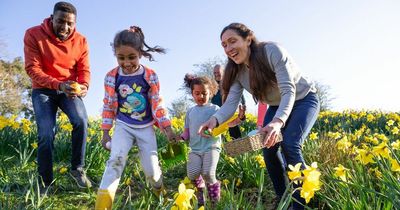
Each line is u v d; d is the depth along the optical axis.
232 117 3.72
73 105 4.09
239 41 3.07
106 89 3.47
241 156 4.52
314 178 1.97
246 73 3.41
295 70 3.12
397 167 2.46
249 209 3.09
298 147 2.96
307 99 3.19
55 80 3.83
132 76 3.43
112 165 3.06
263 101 3.32
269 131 2.69
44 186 3.58
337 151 4.33
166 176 5.00
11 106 36.28
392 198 2.32
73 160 4.15
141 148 3.37
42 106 3.91
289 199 2.02
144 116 3.42
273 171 3.33
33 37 4.03
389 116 10.20
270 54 3.04
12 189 3.86
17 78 37.34
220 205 3.13
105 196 2.91
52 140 3.88
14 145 5.43
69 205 3.62
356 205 2.50
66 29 4.04
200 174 3.69
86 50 4.41
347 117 11.39
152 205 3.32
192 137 3.78
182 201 1.82
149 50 3.46
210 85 3.96
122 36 3.24
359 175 3.09
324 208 3.26
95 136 5.83
